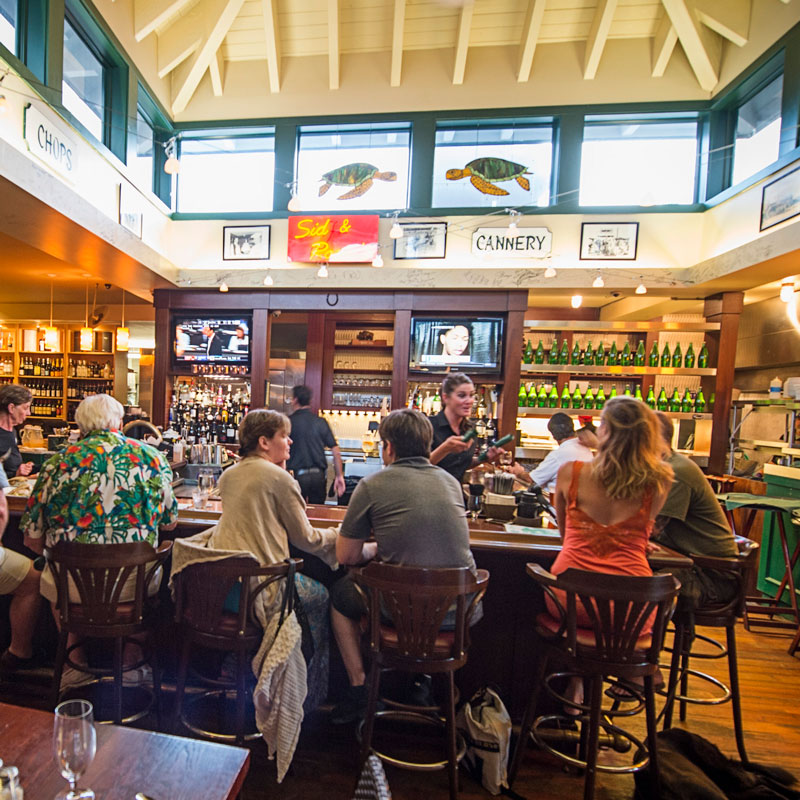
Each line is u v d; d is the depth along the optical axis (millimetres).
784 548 3232
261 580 1722
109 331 6656
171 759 1004
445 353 4875
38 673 2189
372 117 4980
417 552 1545
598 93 4734
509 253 4746
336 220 4855
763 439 5180
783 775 1829
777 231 3473
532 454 4840
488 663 2129
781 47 3781
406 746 1975
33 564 2074
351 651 1875
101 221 3598
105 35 3910
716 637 3191
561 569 1666
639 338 5543
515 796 1757
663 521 2148
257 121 5117
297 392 3943
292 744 1605
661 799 1612
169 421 5320
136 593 1709
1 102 2586
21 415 3232
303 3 4730
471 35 4820
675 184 4766
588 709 1688
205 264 5094
